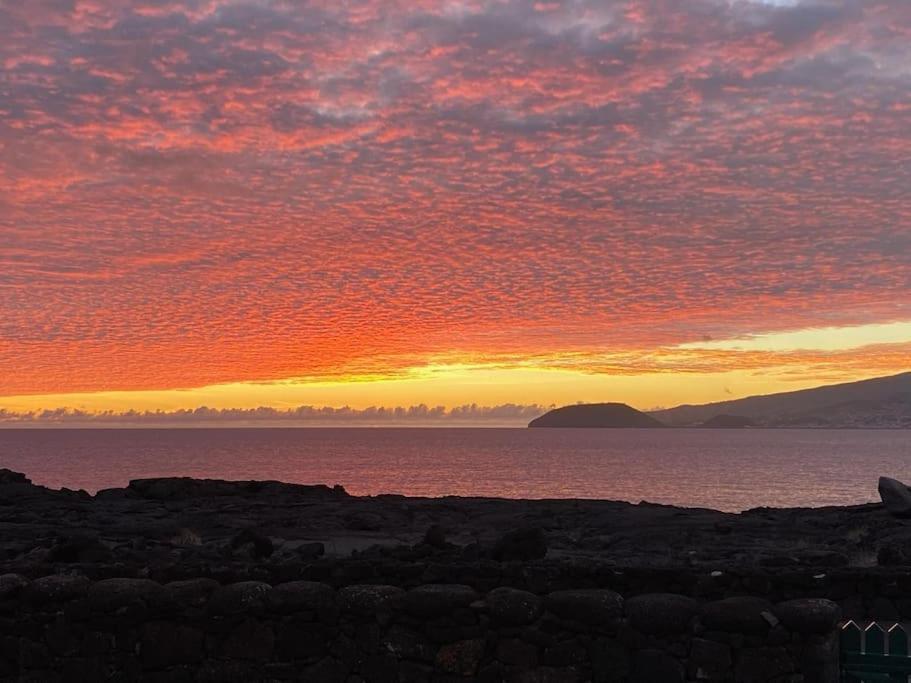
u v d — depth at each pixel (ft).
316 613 35.24
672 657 32.76
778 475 501.97
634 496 362.12
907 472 523.29
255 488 98.43
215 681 35.27
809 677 31.30
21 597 36.63
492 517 76.38
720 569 36.42
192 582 36.42
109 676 35.73
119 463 633.20
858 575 36.88
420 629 34.60
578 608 33.65
